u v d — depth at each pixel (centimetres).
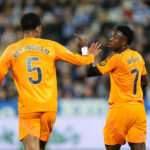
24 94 1933
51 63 1959
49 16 5272
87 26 5172
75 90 4275
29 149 1933
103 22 5172
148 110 3803
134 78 2139
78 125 3800
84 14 5262
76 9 5381
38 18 2019
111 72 2167
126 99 2120
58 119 3791
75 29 5138
